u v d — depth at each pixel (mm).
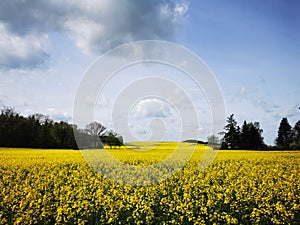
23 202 9156
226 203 9945
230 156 23312
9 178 13977
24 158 21078
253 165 18359
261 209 9172
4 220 8125
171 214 9070
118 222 8602
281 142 59531
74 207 8953
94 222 8695
